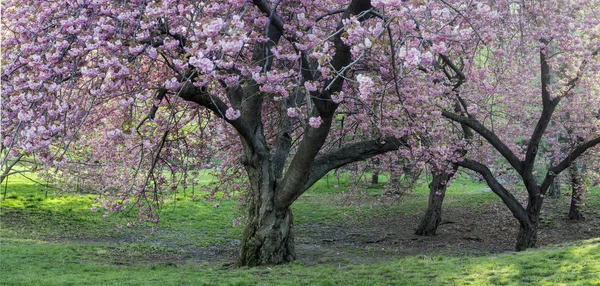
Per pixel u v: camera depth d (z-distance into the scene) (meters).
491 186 16.08
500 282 9.58
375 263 13.06
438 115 12.27
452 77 14.80
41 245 17.44
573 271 9.68
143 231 22.81
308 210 28.20
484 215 24.64
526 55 16.70
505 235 20.88
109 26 8.05
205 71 7.58
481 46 13.99
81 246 17.69
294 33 10.46
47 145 7.73
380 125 11.70
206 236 22.25
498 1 12.29
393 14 6.83
